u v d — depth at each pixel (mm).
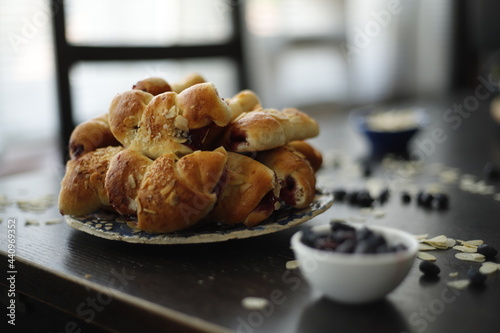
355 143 1215
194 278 521
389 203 744
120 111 585
